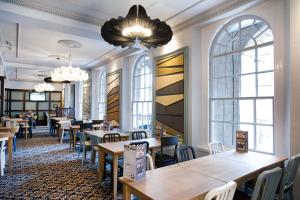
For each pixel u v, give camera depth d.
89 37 4.66
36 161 5.03
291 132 2.64
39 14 3.60
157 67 5.01
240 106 3.63
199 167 2.26
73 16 3.87
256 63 3.40
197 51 4.18
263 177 1.63
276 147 2.97
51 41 5.46
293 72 2.65
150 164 2.26
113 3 3.51
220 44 3.96
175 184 1.79
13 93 12.98
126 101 6.62
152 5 3.57
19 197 3.09
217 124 4.01
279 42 2.97
